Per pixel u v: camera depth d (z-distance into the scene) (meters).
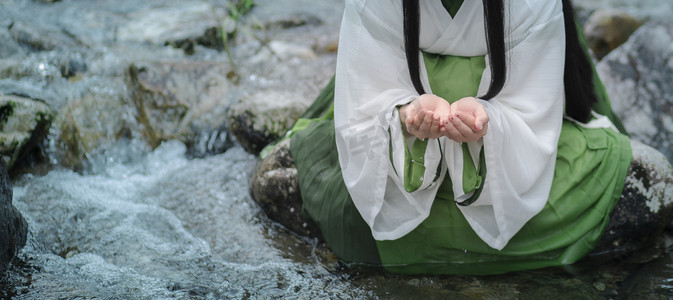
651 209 2.56
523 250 2.43
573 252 2.45
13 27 4.09
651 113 3.45
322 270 2.51
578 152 2.50
